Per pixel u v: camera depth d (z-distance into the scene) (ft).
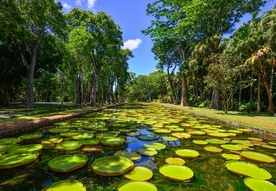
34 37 40.22
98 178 9.32
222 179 9.39
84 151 13.76
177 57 95.35
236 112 42.37
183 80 74.38
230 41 43.01
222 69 36.55
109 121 29.68
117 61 103.60
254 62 37.35
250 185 8.50
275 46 36.37
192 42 66.28
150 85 173.58
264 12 40.47
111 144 15.55
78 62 52.31
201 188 8.45
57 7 44.86
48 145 15.14
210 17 54.90
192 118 34.19
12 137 17.29
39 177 9.43
